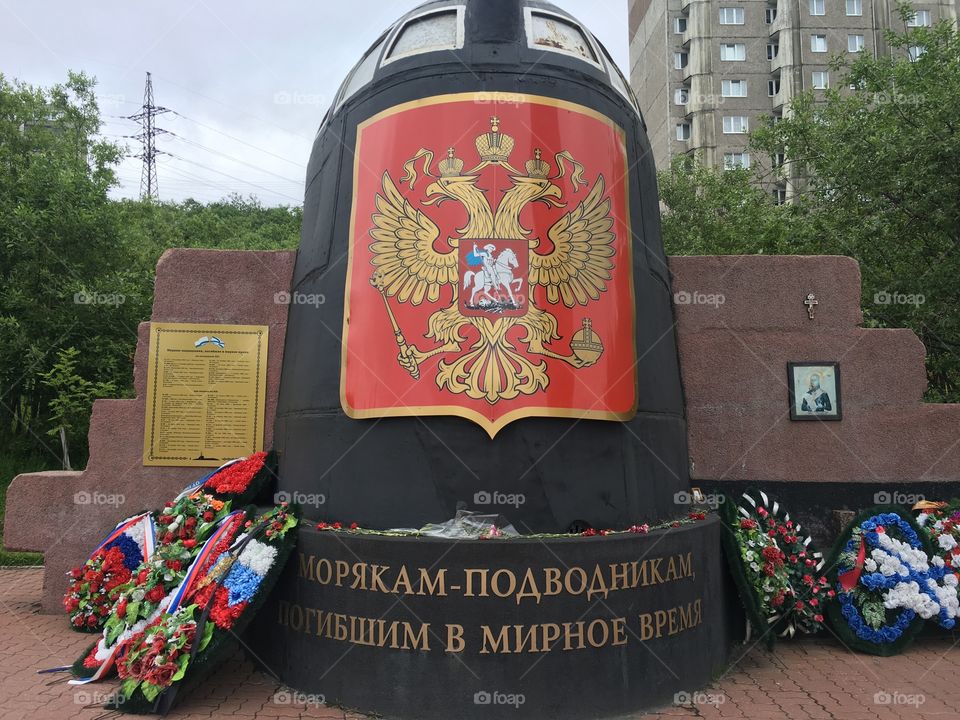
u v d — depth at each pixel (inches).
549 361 197.6
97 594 250.1
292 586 199.6
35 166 550.0
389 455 198.2
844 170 485.7
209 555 204.4
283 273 279.3
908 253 470.6
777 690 201.9
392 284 206.4
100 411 275.7
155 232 1057.5
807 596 237.9
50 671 209.0
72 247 547.5
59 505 275.0
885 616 239.8
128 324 540.7
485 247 201.9
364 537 184.1
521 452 193.0
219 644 186.1
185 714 179.6
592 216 212.4
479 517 188.7
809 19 1509.6
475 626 174.2
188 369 274.7
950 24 516.1
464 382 195.3
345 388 208.5
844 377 277.6
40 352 493.0
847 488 273.1
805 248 509.7
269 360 275.7
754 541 231.0
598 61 238.5
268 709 182.9
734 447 274.8
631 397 209.5
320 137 258.5
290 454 232.1
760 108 1549.0
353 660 182.1
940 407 275.1
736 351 278.5
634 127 241.9
